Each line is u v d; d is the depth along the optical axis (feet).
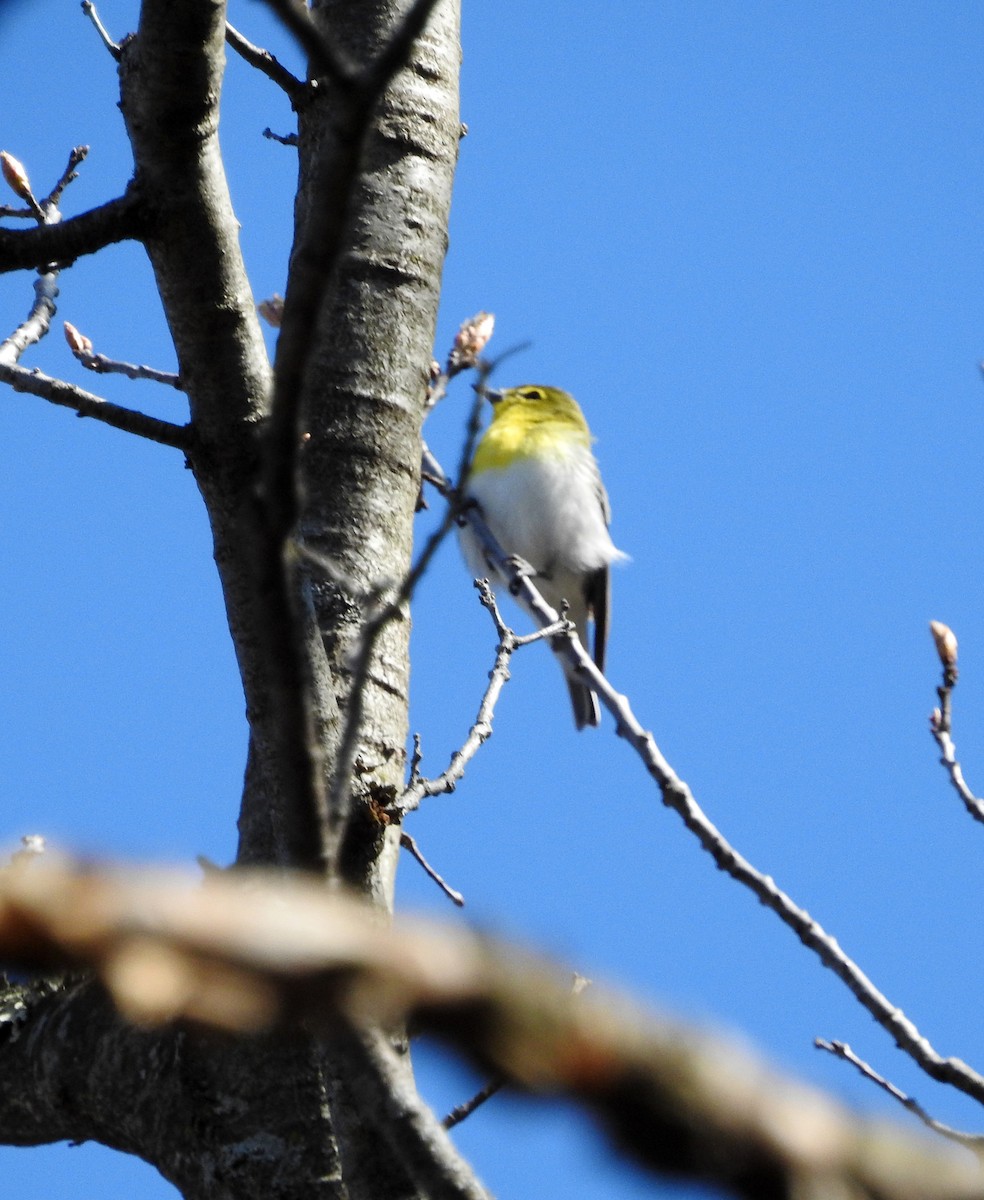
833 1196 3.63
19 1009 27.17
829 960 22.70
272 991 3.63
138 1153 25.59
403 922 3.89
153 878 3.65
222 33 20.84
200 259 21.45
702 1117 3.67
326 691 19.22
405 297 26.96
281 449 11.87
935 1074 21.43
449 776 24.02
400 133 28.30
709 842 24.25
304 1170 23.25
